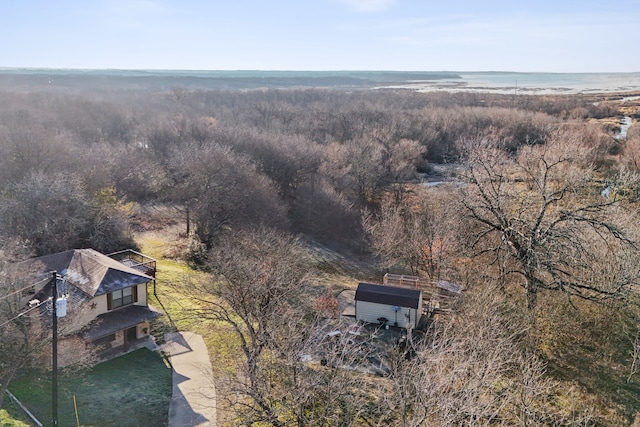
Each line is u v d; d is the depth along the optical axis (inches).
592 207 1211.2
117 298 1177.4
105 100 4564.5
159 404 965.2
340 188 2420.0
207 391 1003.9
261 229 1705.2
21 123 2377.0
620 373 1062.4
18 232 1541.6
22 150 1889.8
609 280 1194.6
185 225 2215.8
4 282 957.2
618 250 1218.6
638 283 1137.4
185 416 931.3
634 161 2345.0
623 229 1152.2
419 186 2513.5
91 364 1045.2
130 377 1053.8
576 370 1069.8
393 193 2488.9
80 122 3095.5
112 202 1932.8
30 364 1007.0
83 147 2332.7
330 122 3624.5
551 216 1279.5
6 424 808.9
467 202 1282.0
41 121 2763.3
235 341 1219.9
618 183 1537.9
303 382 729.6
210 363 1120.8
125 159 2458.2
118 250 1819.6
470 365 767.1
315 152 2527.1
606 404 960.3
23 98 3599.9
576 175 1269.7
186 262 1807.3
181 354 1159.0
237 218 1915.6
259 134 2755.9
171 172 2426.2
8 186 1702.8
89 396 972.6
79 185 1792.6
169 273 1654.8
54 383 850.8
